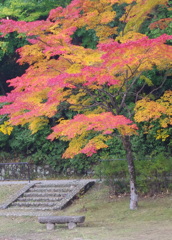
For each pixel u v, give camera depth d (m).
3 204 15.46
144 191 14.37
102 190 15.66
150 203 13.38
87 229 10.88
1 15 18.81
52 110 11.68
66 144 19.66
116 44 10.20
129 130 11.36
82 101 14.02
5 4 20.16
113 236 9.39
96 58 11.25
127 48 10.25
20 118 11.95
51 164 19.66
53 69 12.34
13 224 13.07
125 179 14.91
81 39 20.25
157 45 10.31
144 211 12.52
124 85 13.79
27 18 18.78
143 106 12.02
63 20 12.90
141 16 13.55
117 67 10.84
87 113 14.16
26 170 19.89
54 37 11.82
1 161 20.73
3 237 11.15
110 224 11.52
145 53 10.57
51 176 19.64
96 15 13.13
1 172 20.12
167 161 14.30
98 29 13.60
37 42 12.35
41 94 12.41
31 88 11.48
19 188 16.95
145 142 18.19
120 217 12.30
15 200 15.68
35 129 13.62
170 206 12.66
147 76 16.70
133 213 12.52
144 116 11.67
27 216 13.92
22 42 19.64
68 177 19.34
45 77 11.48
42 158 19.92
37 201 15.47
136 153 18.12
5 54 21.88
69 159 19.53
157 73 18.41
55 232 10.94
